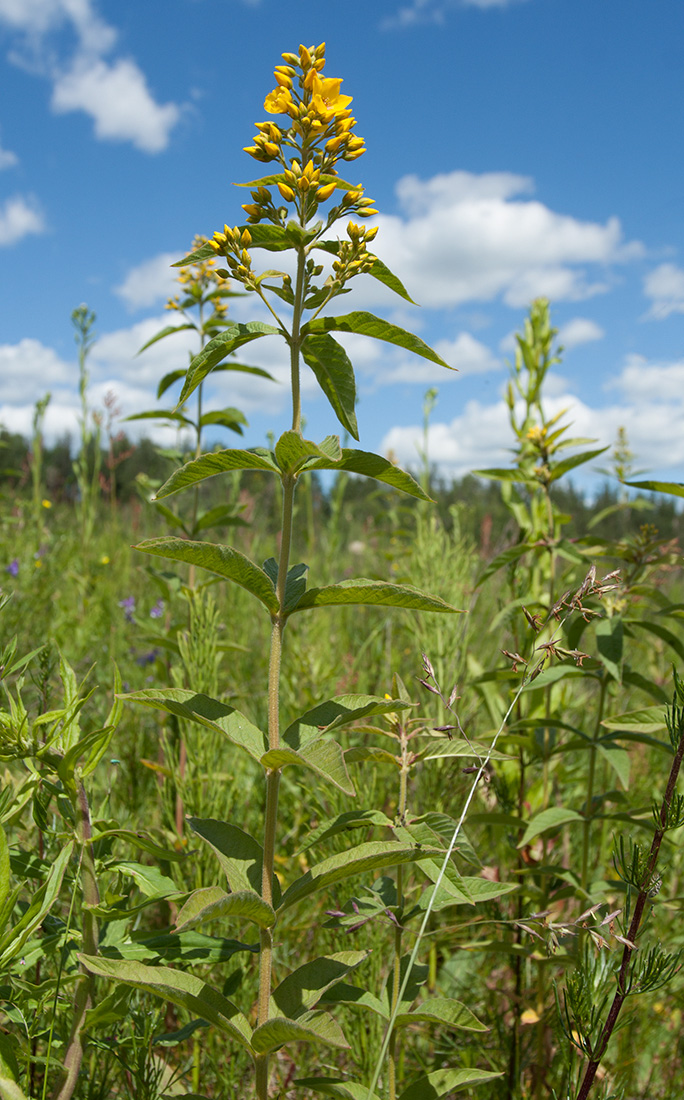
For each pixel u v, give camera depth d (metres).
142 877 1.39
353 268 1.33
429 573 3.09
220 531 6.24
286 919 2.31
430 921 2.22
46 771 1.40
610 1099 1.50
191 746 2.35
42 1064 1.45
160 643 2.88
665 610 1.89
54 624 4.10
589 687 3.53
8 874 1.18
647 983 1.38
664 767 3.25
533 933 1.44
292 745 1.27
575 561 2.24
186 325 2.88
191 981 1.23
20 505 6.12
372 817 1.37
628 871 1.43
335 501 5.41
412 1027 2.09
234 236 1.31
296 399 1.33
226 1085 1.78
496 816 1.99
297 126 1.37
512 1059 1.93
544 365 2.86
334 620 4.91
